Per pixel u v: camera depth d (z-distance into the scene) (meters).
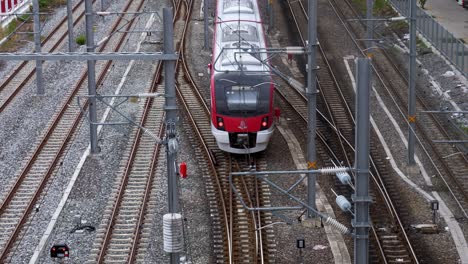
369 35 50.19
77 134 46.38
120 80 55.00
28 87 54.03
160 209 37.12
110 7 73.06
